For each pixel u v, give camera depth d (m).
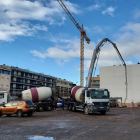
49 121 13.55
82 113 22.02
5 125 11.38
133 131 9.28
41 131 9.26
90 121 13.64
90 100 19.61
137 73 55.59
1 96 25.22
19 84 81.00
